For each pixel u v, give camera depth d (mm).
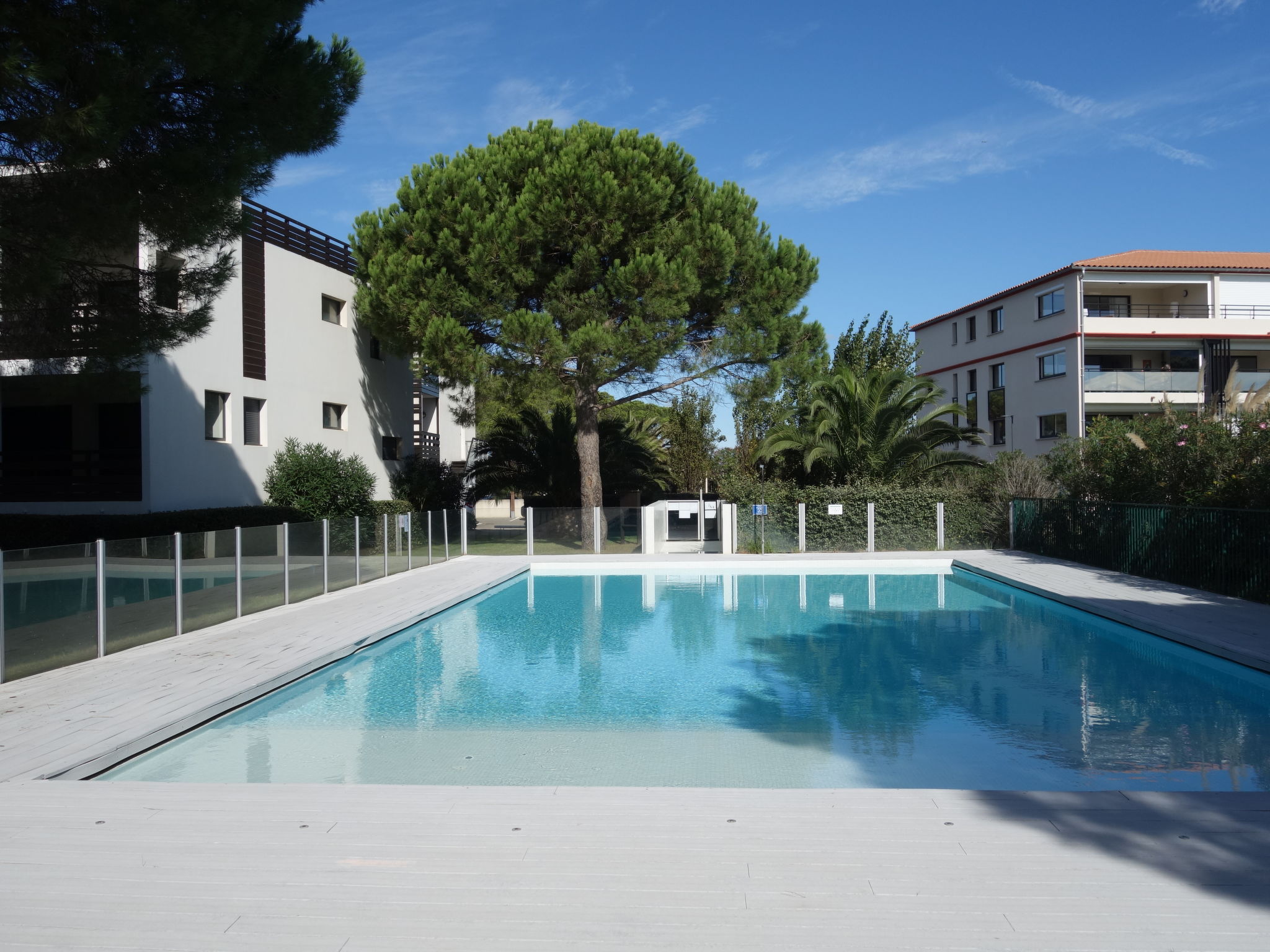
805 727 7016
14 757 5453
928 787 5547
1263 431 13148
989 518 20703
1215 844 3916
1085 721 7145
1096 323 29172
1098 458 17094
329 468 19656
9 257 8500
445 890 3521
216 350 17891
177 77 9102
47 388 11820
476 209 19656
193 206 9297
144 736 6035
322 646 9336
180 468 16812
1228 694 8094
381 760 6188
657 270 18703
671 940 3104
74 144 7855
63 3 8047
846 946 3051
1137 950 3010
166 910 3357
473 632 11742
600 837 4082
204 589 10641
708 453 34125
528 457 25703
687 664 9523
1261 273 30047
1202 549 12969
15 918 3301
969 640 10867
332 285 22500
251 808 4520
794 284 21578
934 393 22172
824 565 18578
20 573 7695
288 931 3188
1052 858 3783
